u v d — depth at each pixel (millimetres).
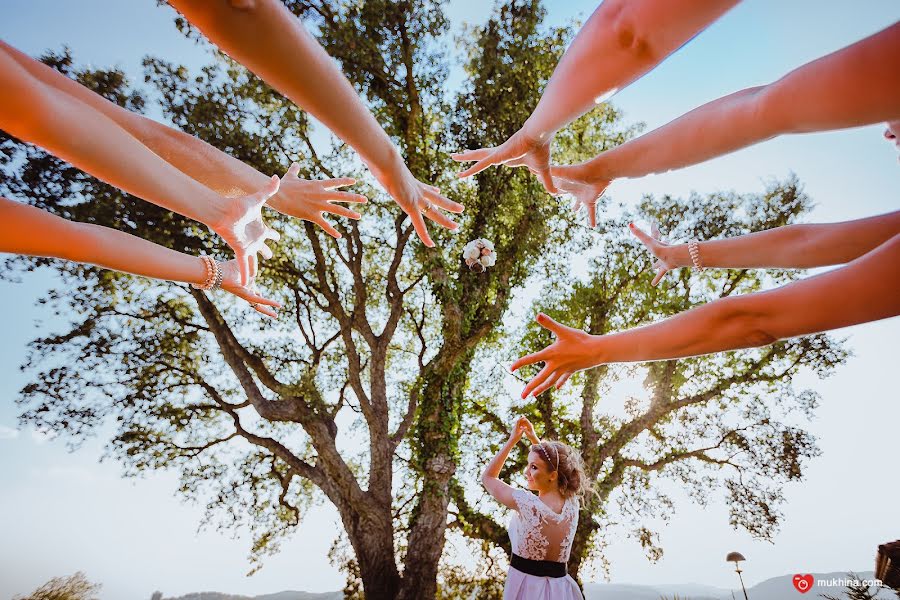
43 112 798
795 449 11570
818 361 11836
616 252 12789
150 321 11086
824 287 919
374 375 10617
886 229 1295
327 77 752
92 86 9250
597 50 730
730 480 11828
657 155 1284
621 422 12016
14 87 746
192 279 1417
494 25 11000
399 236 11500
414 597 8461
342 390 11688
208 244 9656
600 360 1189
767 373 12039
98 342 10500
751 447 11883
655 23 637
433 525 8898
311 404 10016
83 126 870
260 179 1576
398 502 11086
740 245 1716
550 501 3482
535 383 1235
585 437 11078
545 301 12945
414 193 1235
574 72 794
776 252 1569
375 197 11711
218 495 11234
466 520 10250
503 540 10070
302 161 10766
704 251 1841
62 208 8930
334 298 10719
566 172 1489
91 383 10375
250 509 11375
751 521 11516
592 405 11508
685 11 609
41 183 8727
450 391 9719
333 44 9969
